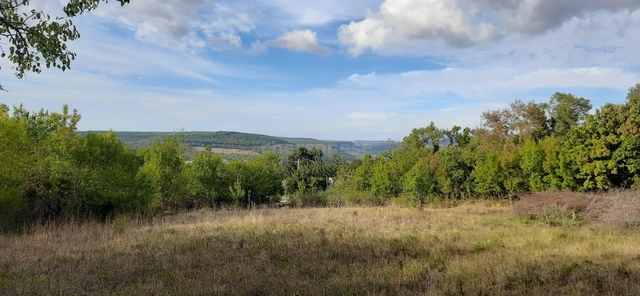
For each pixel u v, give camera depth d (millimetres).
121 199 17906
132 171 19344
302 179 40469
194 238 12344
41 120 18078
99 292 6668
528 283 6984
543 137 36125
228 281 7273
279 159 47562
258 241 11570
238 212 22766
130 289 6750
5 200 13930
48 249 10883
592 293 6223
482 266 8094
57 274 7875
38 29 4961
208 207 28297
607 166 19938
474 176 28188
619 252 9453
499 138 36000
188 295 6375
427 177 23078
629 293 6074
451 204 27500
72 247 11180
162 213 22953
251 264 8711
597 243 10844
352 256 9578
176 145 27141
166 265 8609
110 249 10719
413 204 23328
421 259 9016
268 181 34500
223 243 11375
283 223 16438
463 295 6328
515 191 26203
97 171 17484
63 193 16891
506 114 37094
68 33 5125
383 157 39938
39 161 16453
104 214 18016
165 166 25109
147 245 11258
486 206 25828
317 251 10203
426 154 35125
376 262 8828
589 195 18266
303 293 6469
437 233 13141
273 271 8047
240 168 31703
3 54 4945
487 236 12422
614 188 19328
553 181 22172
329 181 41719
